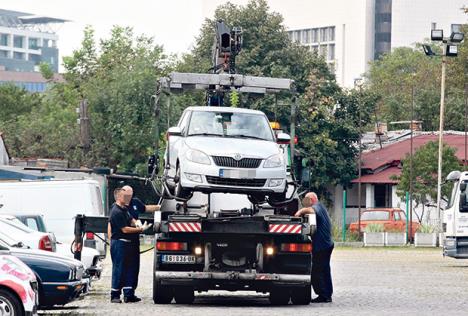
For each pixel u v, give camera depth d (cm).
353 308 4297
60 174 8888
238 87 4962
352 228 12200
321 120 14675
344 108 15088
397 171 14812
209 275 4244
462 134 16212
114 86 14475
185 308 4209
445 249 7900
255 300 4759
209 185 4294
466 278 6419
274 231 4253
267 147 4425
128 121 14250
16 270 3241
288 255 4322
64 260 3881
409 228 11931
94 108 14612
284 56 15412
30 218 5369
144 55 15975
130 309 4156
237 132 4550
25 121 16200
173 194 4481
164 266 4303
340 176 14712
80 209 6188
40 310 4147
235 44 6122
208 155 4312
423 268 7488
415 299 4809
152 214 4597
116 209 4447
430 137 16000
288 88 4944
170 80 4931
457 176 7881
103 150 14362
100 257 5616
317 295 5134
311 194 4634
